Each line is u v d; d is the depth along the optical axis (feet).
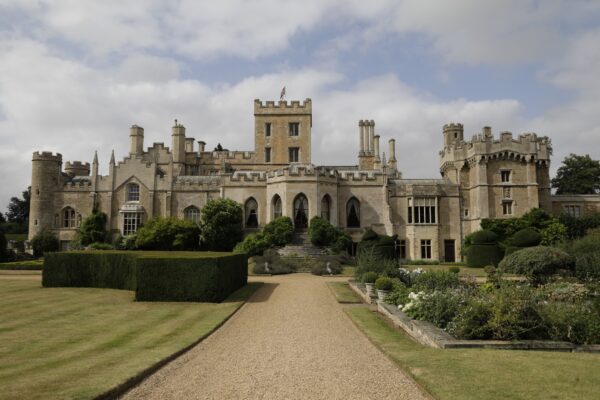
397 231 163.22
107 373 29.81
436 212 162.20
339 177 162.30
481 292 48.44
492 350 34.71
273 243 142.31
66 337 42.16
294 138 194.80
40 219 171.63
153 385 28.86
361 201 161.68
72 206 173.78
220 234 148.46
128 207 169.58
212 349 38.88
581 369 29.22
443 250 163.02
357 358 35.60
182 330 45.80
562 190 231.91
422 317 45.60
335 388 28.04
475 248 135.23
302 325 50.21
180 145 203.10
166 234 145.69
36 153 173.27
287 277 106.73
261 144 195.42
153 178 172.45
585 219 163.43
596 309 39.50
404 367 30.96
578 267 80.12
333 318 54.54
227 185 162.40
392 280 70.49
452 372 28.94
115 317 53.36
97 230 166.50
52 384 27.22
